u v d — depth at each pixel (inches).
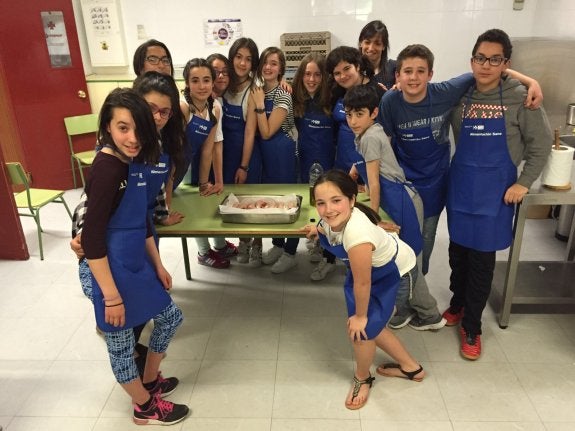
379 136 84.9
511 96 80.0
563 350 93.3
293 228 85.7
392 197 87.4
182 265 129.7
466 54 173.6
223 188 109.6
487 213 85.3
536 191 88.0
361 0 170.6
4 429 78.1
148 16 180.9
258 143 122.1
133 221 65.9
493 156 83.2
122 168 61.6
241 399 83.0
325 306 109.7
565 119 155.3
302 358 92.7
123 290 66.4
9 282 122.6
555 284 106.9
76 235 74.0
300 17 174.9
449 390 83.8
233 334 100.3
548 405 80.2
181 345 97.0
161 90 73.0
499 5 165.8
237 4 175.6
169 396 84.0
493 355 92.2
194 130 100.1
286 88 116.4
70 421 79.6
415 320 100.7
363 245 68.2
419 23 171.3
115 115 58.9
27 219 161.0
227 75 113.2
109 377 89.0
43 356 95.0
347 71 102.6
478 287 89.3
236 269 127.1
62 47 175.0
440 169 95.3
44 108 176.6
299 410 80.4
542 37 162.4
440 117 88.3
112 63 186.9
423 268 104.8
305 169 120.7
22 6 163.6
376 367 89.7
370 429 76.4
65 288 119.3
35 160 179.9
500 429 75.9
